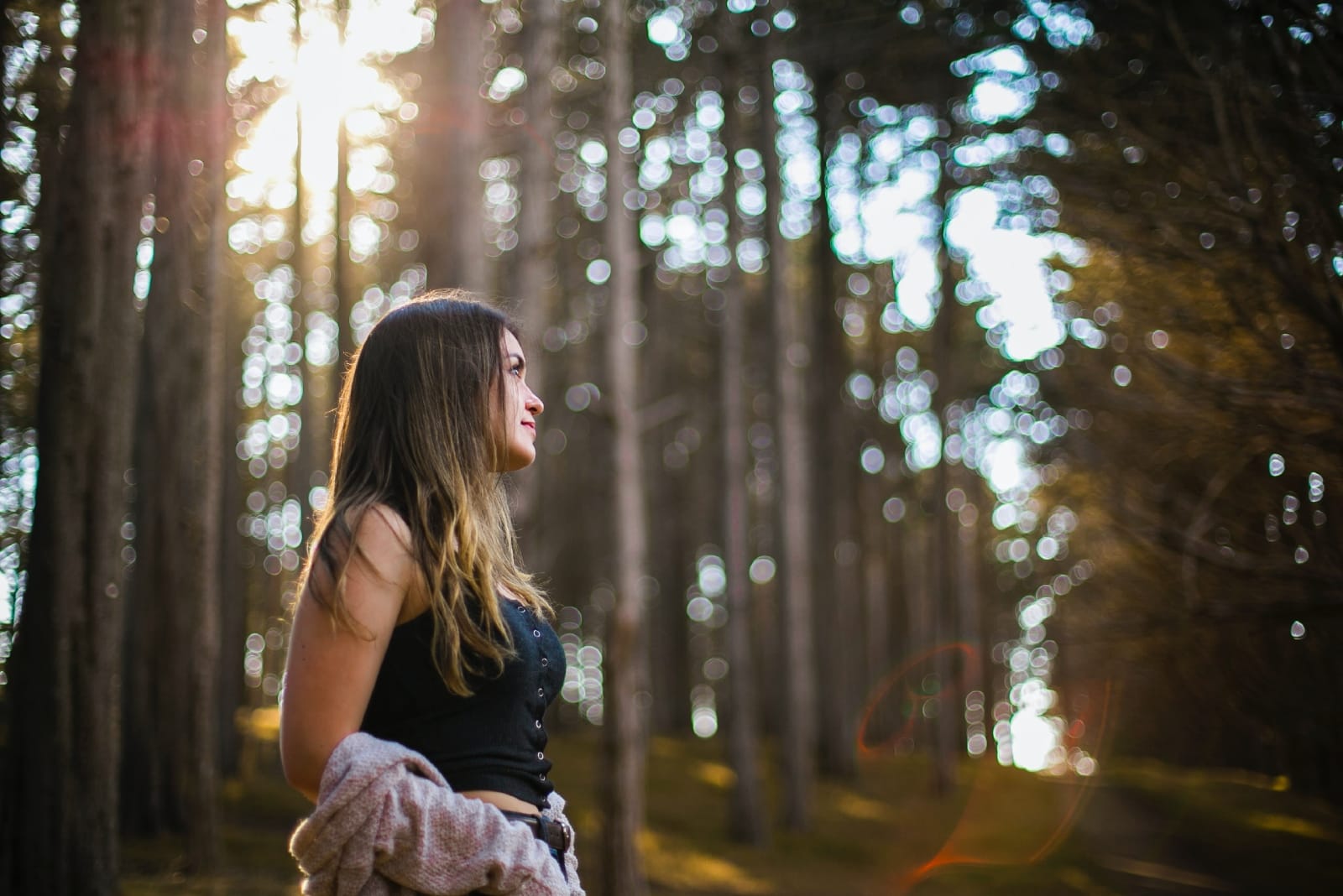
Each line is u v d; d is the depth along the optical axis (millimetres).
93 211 6848
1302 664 9836
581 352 29172
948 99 13609
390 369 1887
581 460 31375
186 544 11547
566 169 22406
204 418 11305
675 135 23016
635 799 12719
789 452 21469
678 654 34750
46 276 6898
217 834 10531
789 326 21391
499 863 1624
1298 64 6246
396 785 1601
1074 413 11773
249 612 23266
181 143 10633
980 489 32531
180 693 11586
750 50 18469
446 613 1719
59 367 6816
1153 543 8109
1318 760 13070
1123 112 7461
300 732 1642
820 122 23422
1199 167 6973
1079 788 26781
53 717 6734
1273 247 6406
